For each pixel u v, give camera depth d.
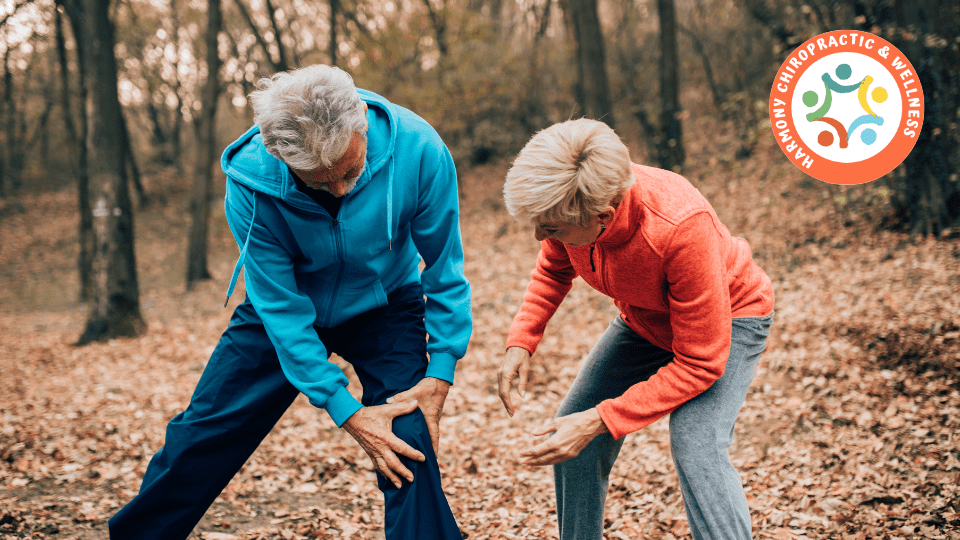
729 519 1.59
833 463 3.02
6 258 20.81
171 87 27.12
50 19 15.87
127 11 21.70
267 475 3.47
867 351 4.19
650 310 1.79
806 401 3.72
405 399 1.82
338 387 1.77
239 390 1.90
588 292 7.20
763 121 7.22
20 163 29.55
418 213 1.87
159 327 9.92
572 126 1.45
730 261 1.73
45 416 4.78
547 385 4.73
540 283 2.06
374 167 1.68
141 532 1.94
